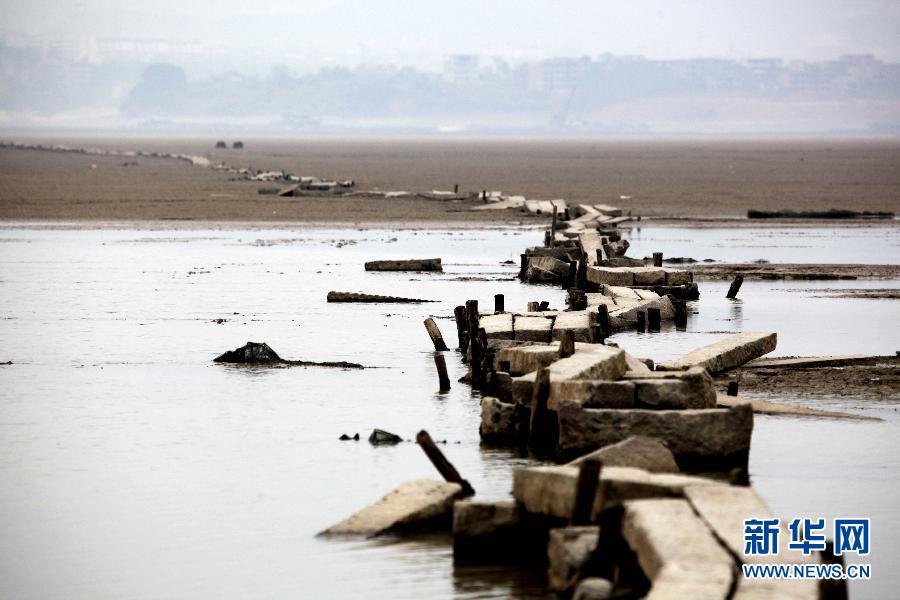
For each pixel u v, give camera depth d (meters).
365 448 60.72
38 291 122.19
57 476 56.75
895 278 133.12
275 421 66.81
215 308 110.44
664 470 48.09
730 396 64.62
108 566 45.16
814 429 62.47
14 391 75.31
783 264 146.25
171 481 55.69
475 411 68.25
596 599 35.69
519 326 80.88
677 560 34.31
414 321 102.12
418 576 42.50
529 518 43.78
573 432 54.31
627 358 66.94
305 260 149.38
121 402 72.25
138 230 187.50
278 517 50.09
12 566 45.38
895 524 47.75
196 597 42.00
